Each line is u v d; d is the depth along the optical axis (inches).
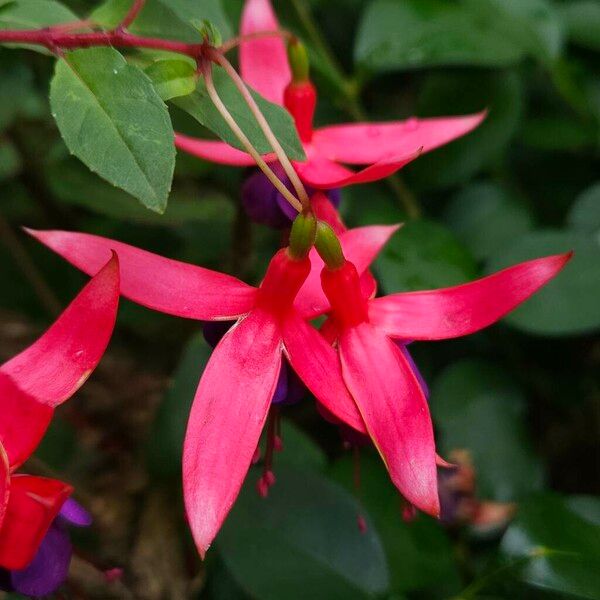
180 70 7.9
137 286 7.7
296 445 10.6
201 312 7.8
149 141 7.3
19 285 12.7
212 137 9.3
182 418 10.3
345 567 9.6
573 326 10.5
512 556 9.8
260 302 7.8
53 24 8.3
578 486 12.0
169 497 11.0
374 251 8.4
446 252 11.0
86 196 11.5
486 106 11.9
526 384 11.5
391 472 7.5
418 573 10.2
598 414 11.9
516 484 10.9
